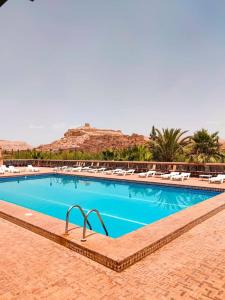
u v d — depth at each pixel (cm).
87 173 1967
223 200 918
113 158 2489
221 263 466
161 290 381
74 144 10569
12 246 551
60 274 430
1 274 430
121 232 789
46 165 2644
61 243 557
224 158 2458
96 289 384
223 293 371
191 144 2520
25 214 743
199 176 1634
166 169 1786
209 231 644
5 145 13788
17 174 1948
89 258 489
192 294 369
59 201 1230
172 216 715
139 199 1257
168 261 478
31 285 396
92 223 879
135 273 434
